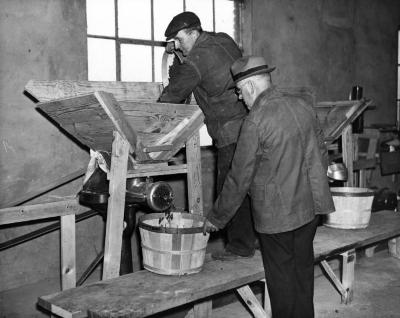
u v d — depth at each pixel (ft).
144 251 9.93
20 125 12.89
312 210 8.70
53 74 13.32
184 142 11.46
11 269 13.07
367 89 22.88
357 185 20.26
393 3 23.90
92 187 10.42
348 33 21.83
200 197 11.97
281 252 8.76
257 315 10.20
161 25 16.01
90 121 9.87
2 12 12.42
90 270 11.74
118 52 15.03
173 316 11.66
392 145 21.09
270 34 18.61
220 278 9.56
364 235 12.97
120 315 7.86
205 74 10.41
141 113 9.93
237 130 10.62
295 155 8.49
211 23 17.25
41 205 9.71
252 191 8.79
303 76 20.01
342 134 16.66
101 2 14.56
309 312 8.98
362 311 11.99
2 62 12.50
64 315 8.08
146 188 10.27
